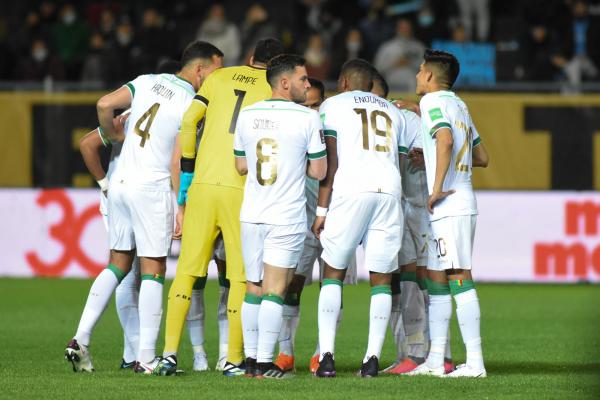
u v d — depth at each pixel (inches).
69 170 2271.2
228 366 1135.6
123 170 1152.2
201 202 1127.6
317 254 1224.2
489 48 2380.7
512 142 2199.8
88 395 990.4
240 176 1127.0
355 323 1672.0
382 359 1331.2
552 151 2193.7
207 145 1136.8
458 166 1121.4
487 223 2208.4
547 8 2679.6
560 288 2153.1
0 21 2891.2
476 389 1029.8
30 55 2787.9
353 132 1120.8
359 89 1159.6
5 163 2283.5
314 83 1233.4
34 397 981.8
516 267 2203.5
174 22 2780.5
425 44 2652.6
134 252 1190.9
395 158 1133.1
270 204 1085.1
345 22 2775.6
